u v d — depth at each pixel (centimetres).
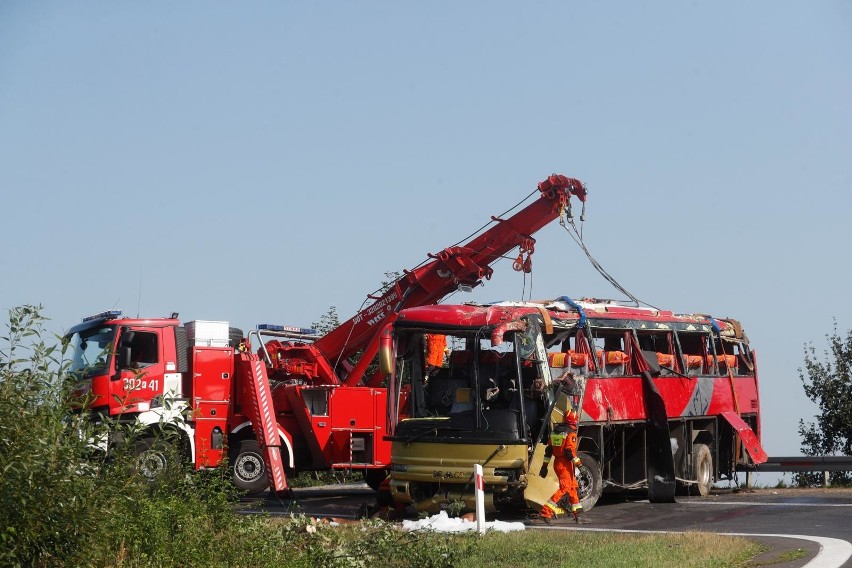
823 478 2606
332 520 1773
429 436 1747
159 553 1084
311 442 2253
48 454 994
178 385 2144
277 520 1416
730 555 1207
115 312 2120
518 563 1193
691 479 2259
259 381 2173
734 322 2558
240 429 2222
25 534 973
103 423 1094
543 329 1839
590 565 1141
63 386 1034
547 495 1714
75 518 1006
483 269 2312
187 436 2142
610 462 2003
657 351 2225
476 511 1554
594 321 1973
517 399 1733
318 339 2423
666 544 1303
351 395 2256
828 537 1401
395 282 2358
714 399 2378
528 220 2264
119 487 1091
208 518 1211
